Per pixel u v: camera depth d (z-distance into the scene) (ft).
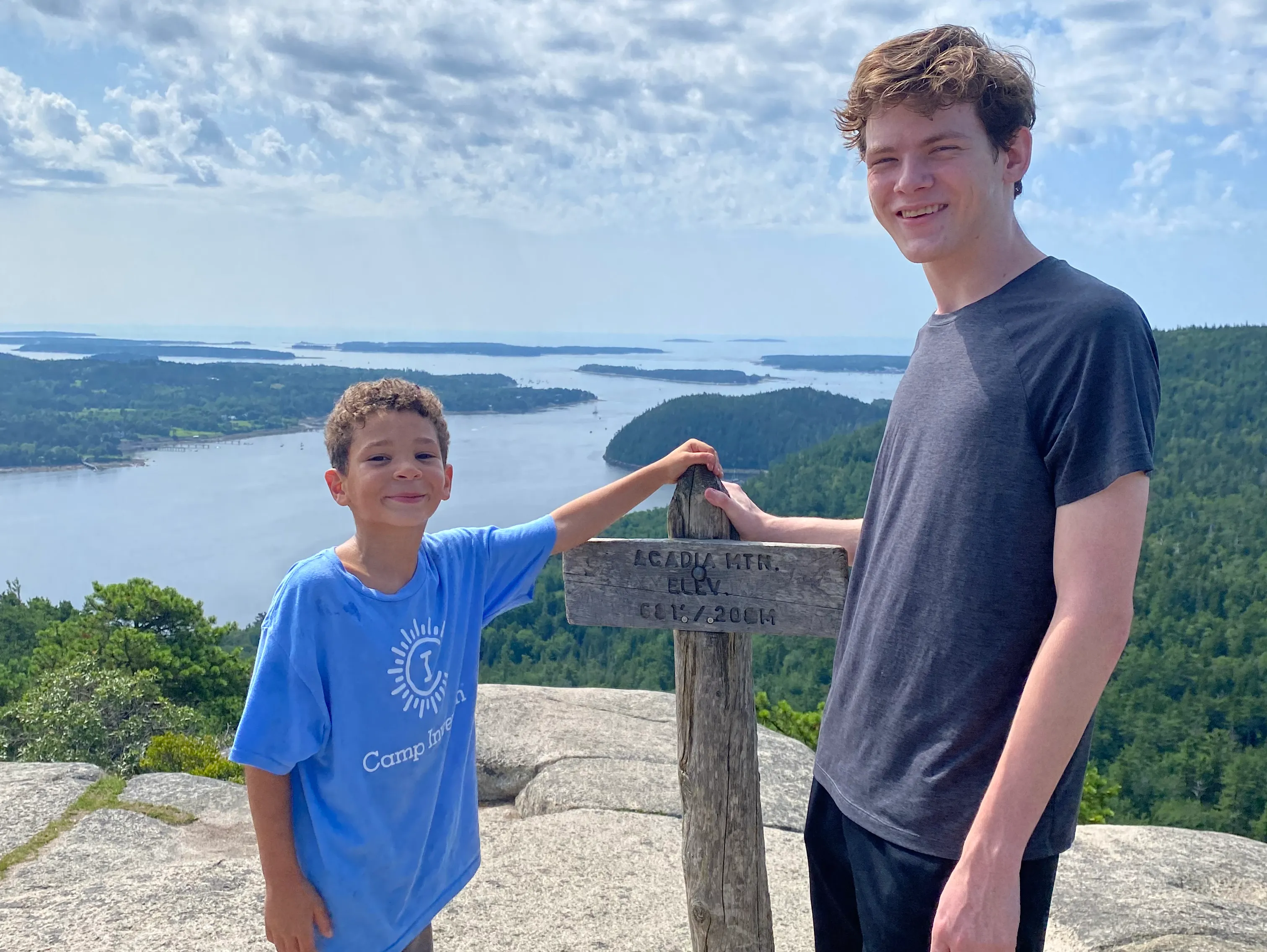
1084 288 4.99
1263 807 172.04
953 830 5.21
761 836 9.02
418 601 6.62
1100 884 11.60
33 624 150.51
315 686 6.09
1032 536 4.99
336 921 6.36
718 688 8.84
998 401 5.06
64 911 10.88
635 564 8.87
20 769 17.02
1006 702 5.12
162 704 68.18
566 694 19.35
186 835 14.88
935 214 5.52
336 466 6.61
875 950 5.74
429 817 6.72
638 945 10.23
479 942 10.29
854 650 6.02
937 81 5.31
